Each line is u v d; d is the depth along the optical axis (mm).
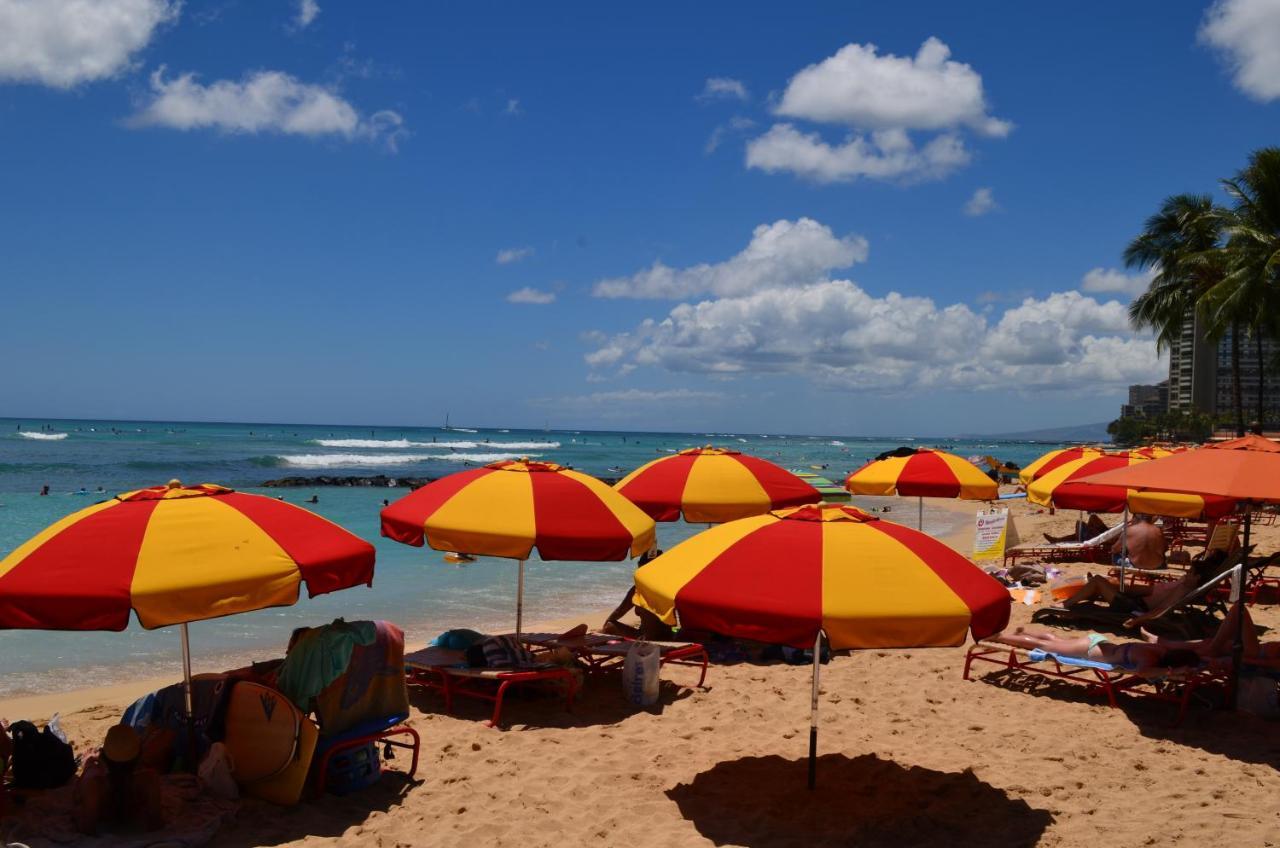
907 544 4812
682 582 4738
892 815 5293
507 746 6535
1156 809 5383
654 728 6984
